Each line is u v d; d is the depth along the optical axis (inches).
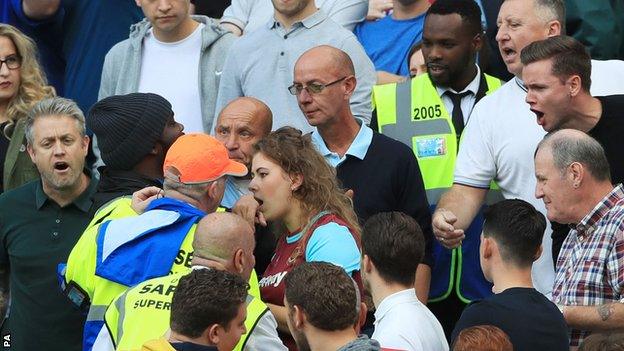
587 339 609.3
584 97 862.5
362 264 748.0
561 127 870.4
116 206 825.5
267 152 818.2
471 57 1011.9
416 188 935.0
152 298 727.7
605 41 1139.9
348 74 926.4
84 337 783.7
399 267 732.7
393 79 1125.7
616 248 778.8
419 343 713.6
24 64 1076.5
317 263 673.6
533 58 866.8
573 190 791.7
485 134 953.5
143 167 870.4
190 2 1234.6
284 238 832.3
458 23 1001.5
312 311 658.8
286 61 1043.9
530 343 700.7
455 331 716.7
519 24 945.5
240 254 733.3
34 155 903.7
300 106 932.0
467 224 949.2
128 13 1219.2
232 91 1068.5
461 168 960.3
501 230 741.3
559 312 719.1
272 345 717.9
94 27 1217.4
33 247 903.7
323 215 815.1
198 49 1117.7
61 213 910.4
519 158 940.6
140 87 1115.9
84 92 1212.5
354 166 930.7
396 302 731.4
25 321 899.4
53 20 1224.2
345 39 1045.8
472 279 983.0
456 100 1018.1
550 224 924.6
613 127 860.6
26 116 1018.1
